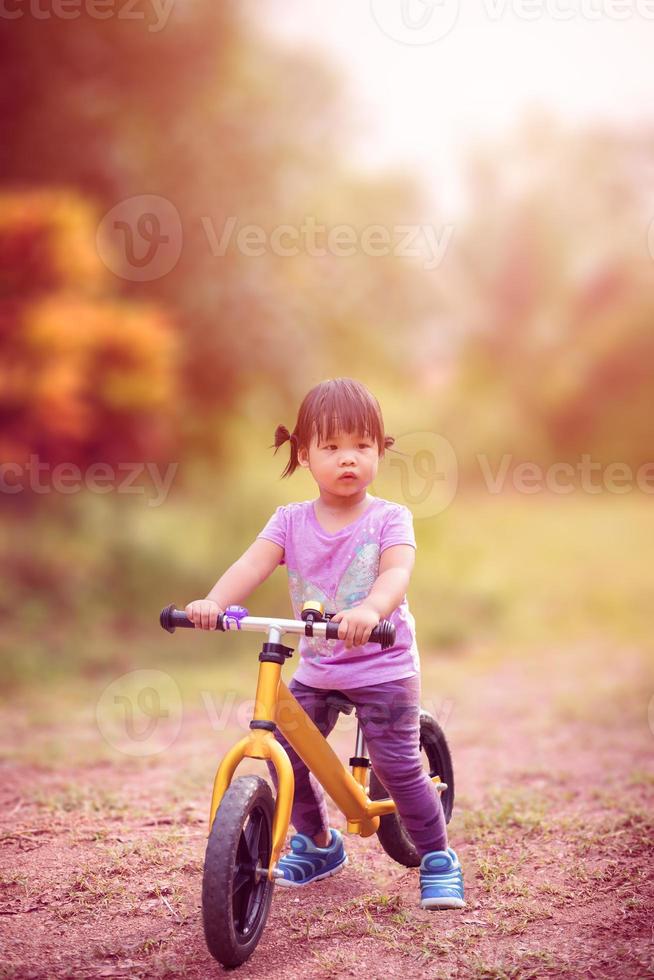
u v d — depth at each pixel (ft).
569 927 10.86
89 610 36.94
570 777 18.01
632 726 22.98
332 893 12.08
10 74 59.52
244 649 36.22
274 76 72.23
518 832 14.28
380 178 81.97
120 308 50.34
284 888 12.19
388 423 74.33
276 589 40.01
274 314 69.15
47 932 10.97
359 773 11.64
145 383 47.19
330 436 10.68
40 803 16.21
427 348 88.48
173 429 59.00
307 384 71.61
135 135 62.49
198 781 17.72
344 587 10.90
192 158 64.64
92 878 12.51
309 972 9.90
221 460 64.54
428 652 36.55
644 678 29.45
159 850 13.51
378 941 10.62
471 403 120.47
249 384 70.49
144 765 19.45
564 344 121.80
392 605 10.12
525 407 121.70
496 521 75.77
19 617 35.35
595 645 36.91
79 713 25.79
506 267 129.29
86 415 46.75
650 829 14.11
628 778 17.83
